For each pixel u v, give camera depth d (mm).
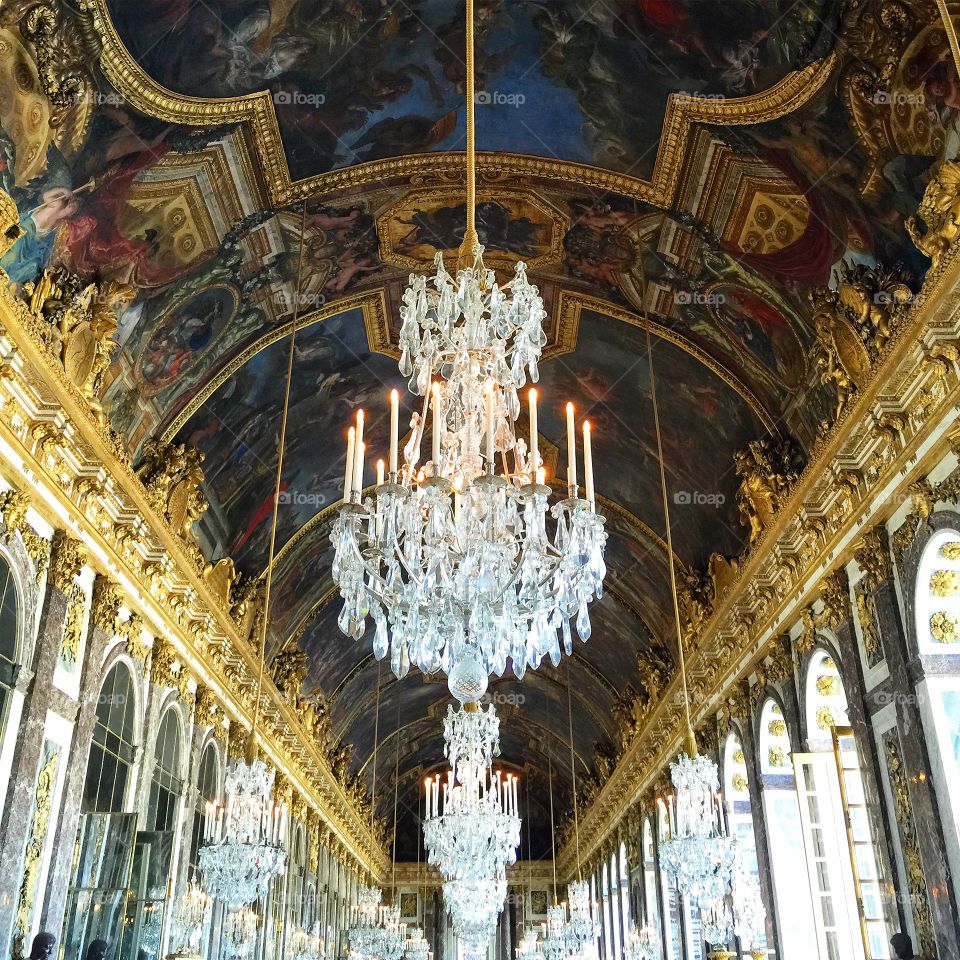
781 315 16578
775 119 13773
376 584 10172
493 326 10461
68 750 13852
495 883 21531
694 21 13273
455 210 18094
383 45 14344
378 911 36844
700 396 20312
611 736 41969
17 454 12430
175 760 19359
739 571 20016
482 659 10344
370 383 22438
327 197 16828
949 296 11039
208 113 13914
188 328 17094
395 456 10008
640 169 16328
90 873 14695
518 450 11320
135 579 16703
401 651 10297
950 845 11930
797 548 17469
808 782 16781
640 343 20266
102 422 14250
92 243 13828
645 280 18609
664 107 14914
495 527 9695
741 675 21656
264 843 12453
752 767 20438
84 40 11547
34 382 12344
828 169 13648
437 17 14000
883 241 13398
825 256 14719
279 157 15586
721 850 12578
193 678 20703
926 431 12430
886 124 12328
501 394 11000
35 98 11367
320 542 27156
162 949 16438
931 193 10977
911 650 12984
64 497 13773
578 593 10156
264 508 23547
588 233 18219
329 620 32219
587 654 37844
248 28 13148
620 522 26859
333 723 40312
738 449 20391
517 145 16641
